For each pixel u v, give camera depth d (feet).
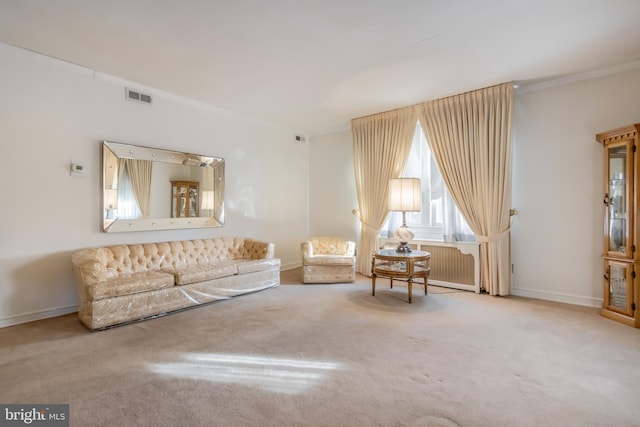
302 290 14.43
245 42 9.80
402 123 16.08
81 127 11.57
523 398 6.11
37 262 10.62
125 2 7.83
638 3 7.88
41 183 10.69
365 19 8.59
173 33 9.29
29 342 8.78
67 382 6.73
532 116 13.08
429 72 11.98
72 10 8.16
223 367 7.41
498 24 8.84
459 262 14.48
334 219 19.98
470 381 6.72
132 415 5.65
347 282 15.75
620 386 6.50
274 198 19.12
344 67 11.56
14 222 10.17
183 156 14.61
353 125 18.13
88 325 9.66
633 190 9.86
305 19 8.59
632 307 9.86
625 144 10.16
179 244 13.79
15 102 10.14
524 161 13.25
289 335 9.25
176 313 11.24
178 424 5.42
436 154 14.87
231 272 13.09
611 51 10.41
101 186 12.07
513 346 8.41
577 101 12.16
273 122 18.79
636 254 9.68
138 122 13.15
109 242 12.37
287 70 11.78
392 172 16.40
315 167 20.89
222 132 16.38
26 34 9.35
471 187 13.88
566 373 7.02
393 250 14.10
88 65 11.41
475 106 13.70
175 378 6.91
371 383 6.68
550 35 9.42
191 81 12.84
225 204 16.49
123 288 10.02
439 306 11.91
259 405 5.95
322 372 7.15
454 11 8.25
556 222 12.60
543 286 12.89
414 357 7.82
